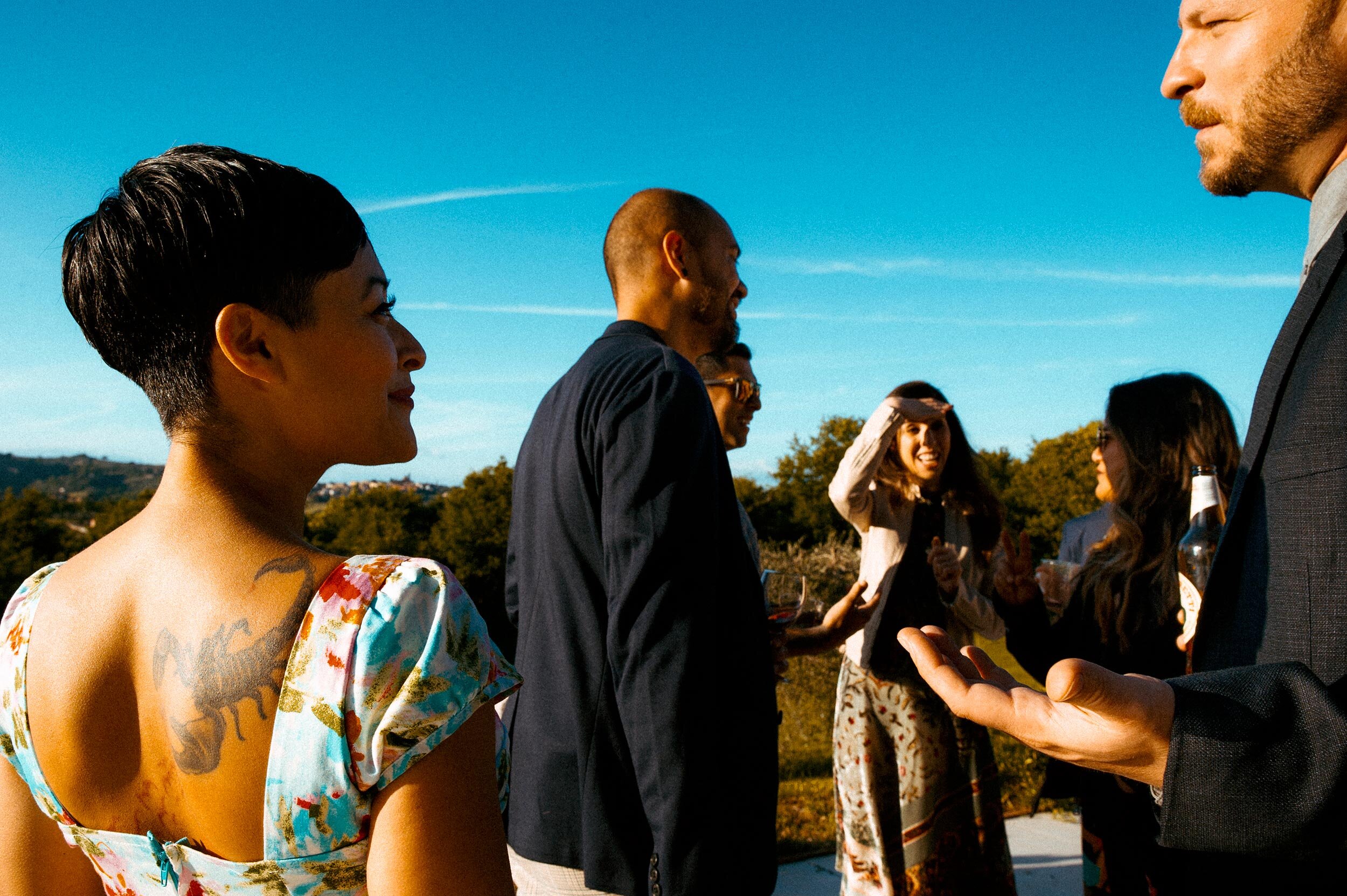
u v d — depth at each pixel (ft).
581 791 5.47
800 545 40.93
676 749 4.78
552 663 5.83
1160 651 7.22
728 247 7.45
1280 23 3.29
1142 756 2.66
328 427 2.87
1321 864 2.75
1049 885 11.94
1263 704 2.65
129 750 2.58
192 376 2.70
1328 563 2.97
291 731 2.43
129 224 2.64
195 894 2.53
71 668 2.64
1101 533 13.71
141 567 2.70
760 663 5.43
